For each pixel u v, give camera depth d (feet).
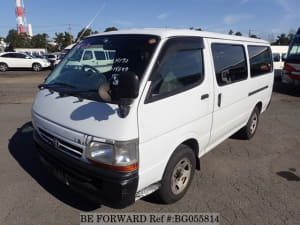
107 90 6.76
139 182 7.07
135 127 6.60
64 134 7.50
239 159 12.93
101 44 8.89
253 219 8.40
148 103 6.95
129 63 7.66
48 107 8.39
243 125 14.32
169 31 8.41
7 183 10.23
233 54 11.36
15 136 15.47
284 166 12.24
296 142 15.40
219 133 11.18
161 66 7.50
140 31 8.70
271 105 25.96
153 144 7.24
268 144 15.02
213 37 10.08
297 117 21.24
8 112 21.43
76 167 7.27
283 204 9.20
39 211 8.63
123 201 6.81
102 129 6.64
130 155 6.61
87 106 7.23
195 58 8.89
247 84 12.75
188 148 8.95
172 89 7.86
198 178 10.96
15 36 201.77
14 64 61.98
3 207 8.78
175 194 9.02
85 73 8.73
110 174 6.65
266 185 10.48
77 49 10.01
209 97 9.48
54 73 10.05
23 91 33.17
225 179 10.91
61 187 10.03
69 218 8.36
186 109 8.30
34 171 11.22
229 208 8.95
